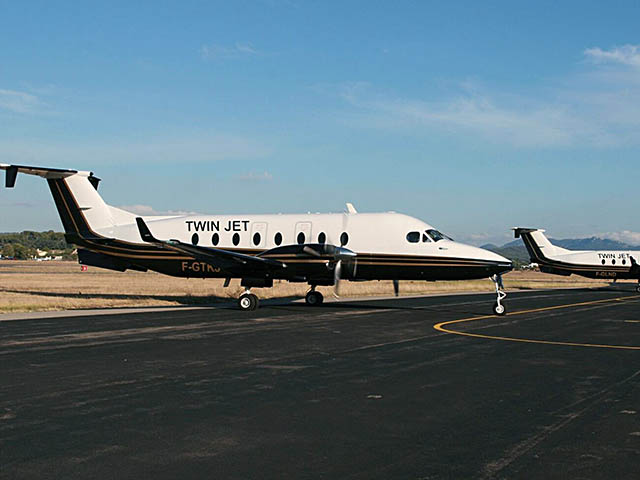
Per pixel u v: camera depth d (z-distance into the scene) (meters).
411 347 12.57
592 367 10.23
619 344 13.25
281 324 17.12
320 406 7.44
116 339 13.68
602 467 5.25
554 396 8.00
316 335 14.56
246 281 22.16
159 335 14.45
